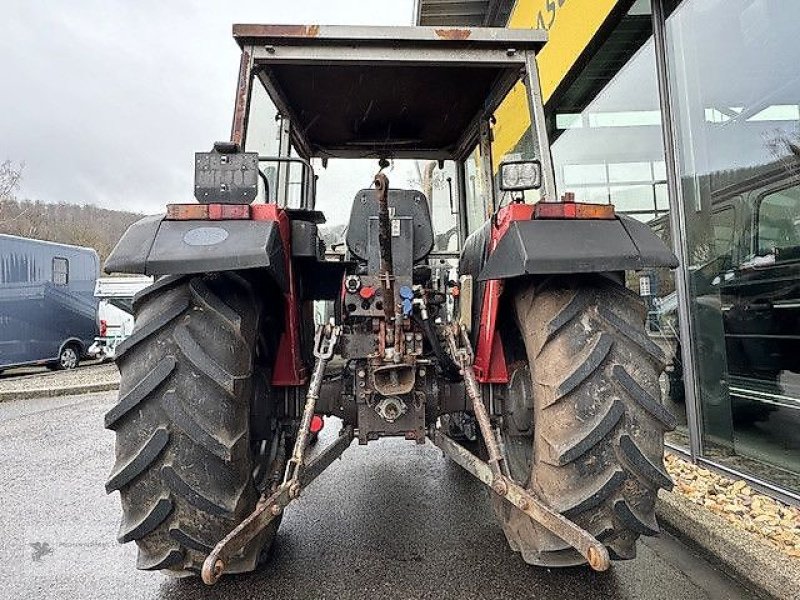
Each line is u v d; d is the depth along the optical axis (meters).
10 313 11.57
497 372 2.54
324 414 2.66
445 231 4.27
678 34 3.79
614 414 1.81
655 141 4.17
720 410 3.52
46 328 12.52
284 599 2.17
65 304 13.14
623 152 4.59
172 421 1.77
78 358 13.62
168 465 1.77
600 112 4.94
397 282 2.45
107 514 3.23
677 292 3.77
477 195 3.74
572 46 4.70
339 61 2.49
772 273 3.20
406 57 2.49
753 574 2.23
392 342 2.30
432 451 4.45
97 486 3.79
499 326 2.55
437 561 2.46
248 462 1.90
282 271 2.06
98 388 9.26
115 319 14.52
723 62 3.48
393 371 2.29
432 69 2.94
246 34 2.41
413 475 3.78
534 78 2.56
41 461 4.54
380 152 4.02
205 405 1.79
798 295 3.06
